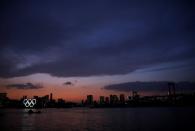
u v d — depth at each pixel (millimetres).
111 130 71500
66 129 77250
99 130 72875
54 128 81000
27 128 81438
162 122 91625
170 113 164500
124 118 130375
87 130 73688
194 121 91188
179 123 84750
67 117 155125
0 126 89000
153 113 178625
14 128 81938
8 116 167875
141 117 132625
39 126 88500
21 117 155000
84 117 153375
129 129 72438
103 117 148250
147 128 72875
